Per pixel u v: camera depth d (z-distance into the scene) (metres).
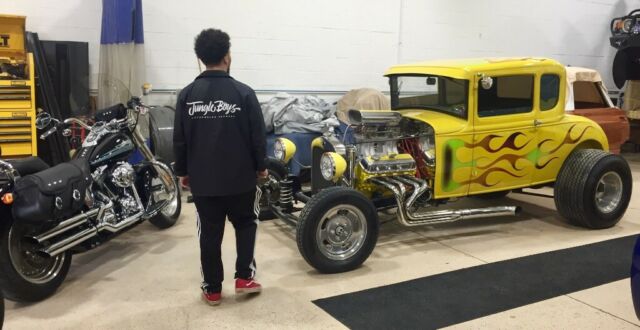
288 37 6.97
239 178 2.91
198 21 6.45
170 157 5.49
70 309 3.06
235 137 2.87
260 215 4.48
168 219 4.53
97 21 6.00
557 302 3.15
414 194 3.76
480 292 3.28
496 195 5.56
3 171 2.90
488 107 4.11
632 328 2.85
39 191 2.88
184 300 3.18
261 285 3.33
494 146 4.14
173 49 6.38
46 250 3.04
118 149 3.79
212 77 2.90
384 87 7.73
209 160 2.86
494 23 8.35
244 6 6.66
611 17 9.48
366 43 7.47
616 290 3.32
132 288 3.35
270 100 6.28
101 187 3.62
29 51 5.48
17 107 5.08
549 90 4.37
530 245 4.16
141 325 2.87
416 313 3.00
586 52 9.37
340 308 3.06
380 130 3.96
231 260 3.82
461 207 5.26
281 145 4.20
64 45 5.75
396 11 7.59
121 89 5.74
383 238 4.31
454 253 3.97
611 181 4.54
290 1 6.90
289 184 4.14
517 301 3.16
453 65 4.14
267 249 4.02
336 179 3.71
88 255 3.93
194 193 2.93
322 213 3.42
